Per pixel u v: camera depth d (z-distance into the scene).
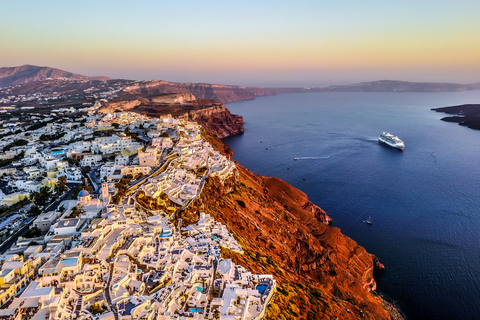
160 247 121.69
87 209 138.12
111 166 199.38
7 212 151.62
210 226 163.88
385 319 159.50
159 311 94.75
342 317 143.62
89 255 104.69
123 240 120.12
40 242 118.81
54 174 192.38
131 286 100.12
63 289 90.81
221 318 99.62
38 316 81.19
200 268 119.44
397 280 193.12
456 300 177.38
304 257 196.75
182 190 185.50
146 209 151.62
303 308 134.62
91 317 85.44
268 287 125.12
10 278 91.19
